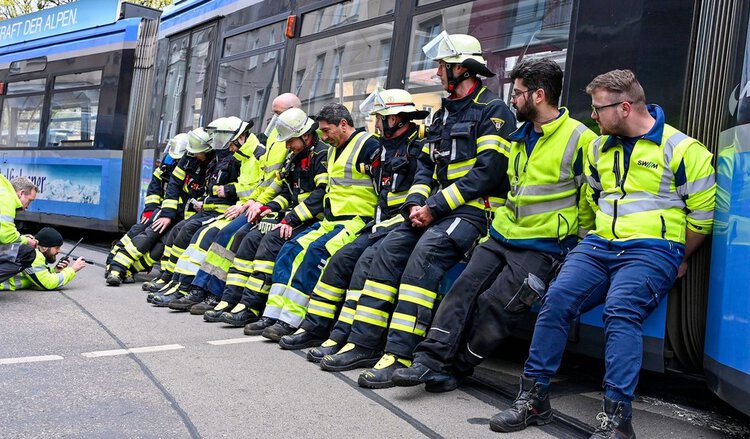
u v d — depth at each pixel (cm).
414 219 403
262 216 568
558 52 429
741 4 322
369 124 570
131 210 1005
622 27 394
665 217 316
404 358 393
